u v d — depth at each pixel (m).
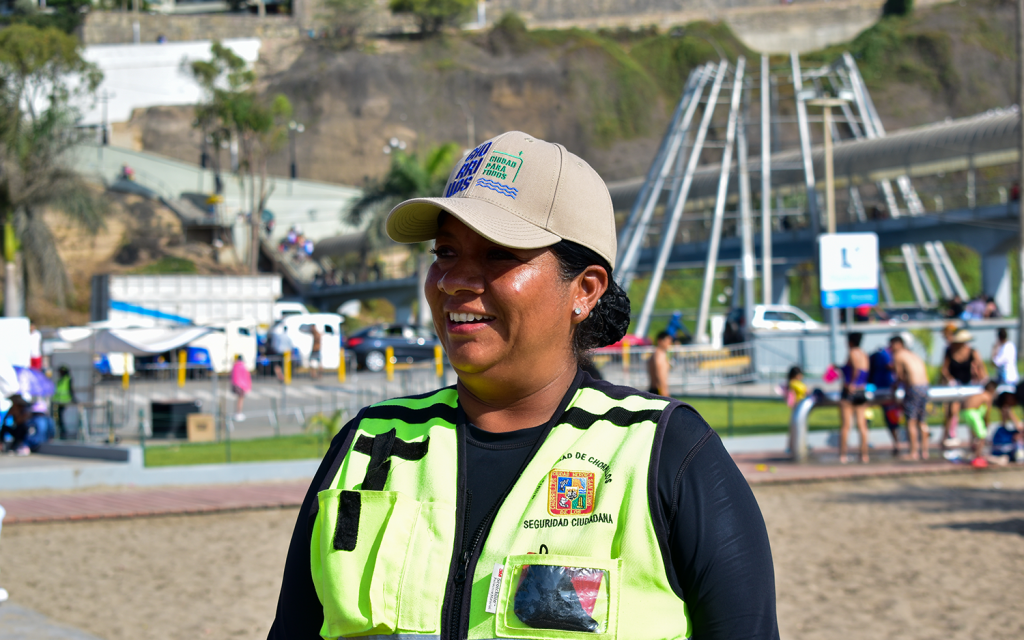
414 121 97.38
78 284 58.56
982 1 117.75
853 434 14.20
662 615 1.42
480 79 101.50
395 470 1.62
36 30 49.00
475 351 1.61
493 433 1.63
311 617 1.66
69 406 16.78
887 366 12.91
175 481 12.01
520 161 1.66
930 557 7.45
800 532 8.52
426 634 1.48
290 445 15.59
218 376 25.95
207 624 5.96
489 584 1.47
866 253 14.43
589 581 1.42
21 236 36.09
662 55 112.94
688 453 1.50
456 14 110.75
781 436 14.16
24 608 6.23
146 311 34.16
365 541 1.56
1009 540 8.02
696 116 102.69
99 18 102.75
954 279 51.06
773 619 1.48
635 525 1.44
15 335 9.98
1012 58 112.44
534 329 1.62
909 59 110.94
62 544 8.52
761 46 117.94
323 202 70.31
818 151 45.19
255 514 9.95
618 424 1.56
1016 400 12.55
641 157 99.56
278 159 90.25
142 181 67.31
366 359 31.83
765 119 39.50
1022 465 12.30
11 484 11.38
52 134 38.38
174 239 64.44
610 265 1.73
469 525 1.55
